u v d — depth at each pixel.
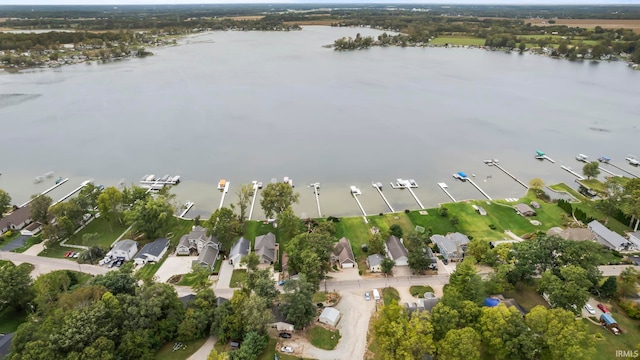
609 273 79.44
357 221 102.25
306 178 129.75
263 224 100.81
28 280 70.19
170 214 96.56
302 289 67.19
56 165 137.38
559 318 56.41
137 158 143.50
